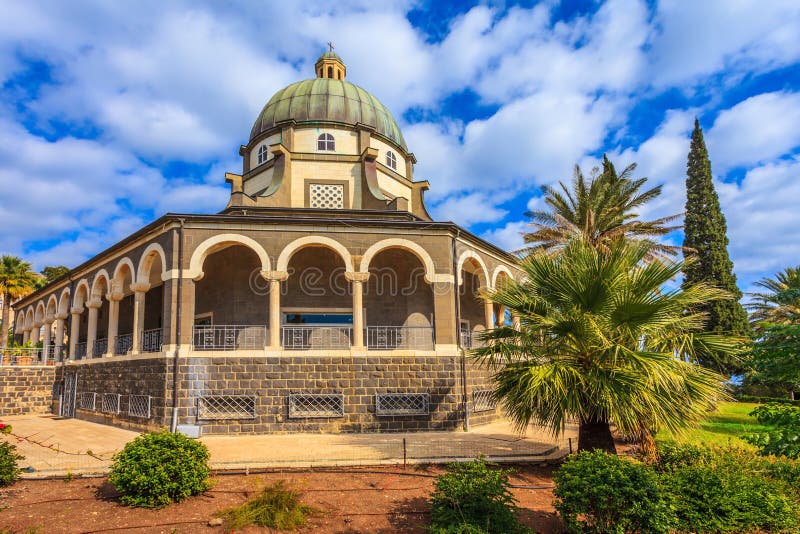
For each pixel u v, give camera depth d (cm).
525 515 870
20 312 3644
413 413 1653
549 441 1462
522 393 1073
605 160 3344
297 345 1984
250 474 1069
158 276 2294
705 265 3769
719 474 877
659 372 972
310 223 1748
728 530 779
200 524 809
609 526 732
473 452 1265
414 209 2691
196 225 1703
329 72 2914
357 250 1766
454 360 1719
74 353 2470
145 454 903
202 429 1559
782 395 2797
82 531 778
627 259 1103
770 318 3509
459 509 749
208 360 1605
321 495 942
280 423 1596
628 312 1036
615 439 1566
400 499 929
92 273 2352
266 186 2472
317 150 2433
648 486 738
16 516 834
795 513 837
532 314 1153
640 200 2852
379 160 2569
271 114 2580
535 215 2891
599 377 1029
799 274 3581
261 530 793
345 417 1625
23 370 2591
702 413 1036
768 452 819
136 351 1823
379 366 1673
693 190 3928
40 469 1080
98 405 2038
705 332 1141
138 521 815
